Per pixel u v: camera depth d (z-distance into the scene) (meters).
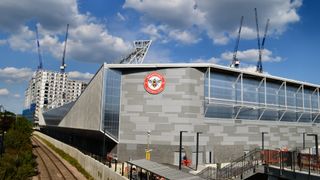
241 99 68.56
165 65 61.88
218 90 65.56
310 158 38.38
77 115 88.31
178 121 60.75
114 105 62.62
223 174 45.09
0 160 35.62
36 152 74.94
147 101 62.09
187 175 28.38
